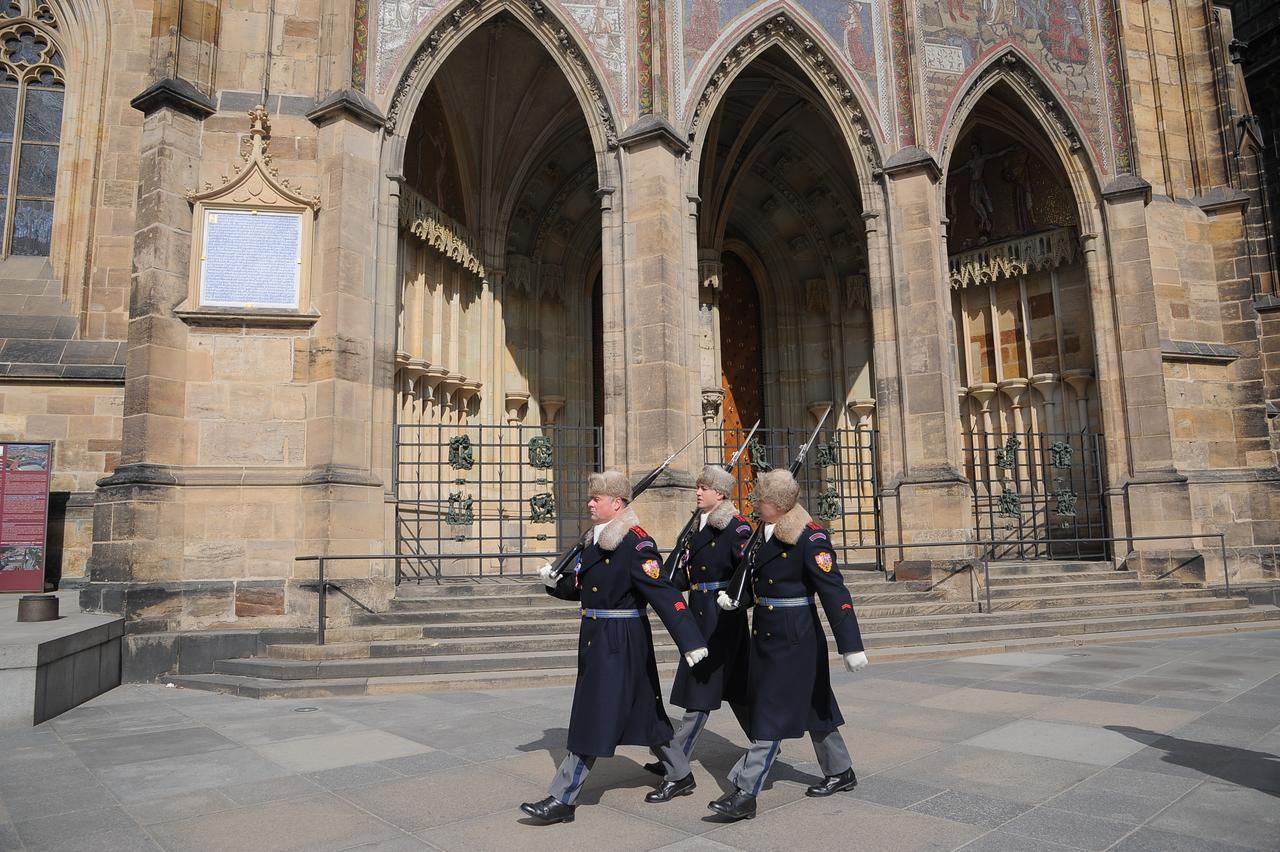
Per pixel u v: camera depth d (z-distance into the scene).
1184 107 21.11
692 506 14.31
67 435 16.05
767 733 5.45
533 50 18.38
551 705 9.31
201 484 12.58
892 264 16.98
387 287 14.09
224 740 7.83
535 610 12.85
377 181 14.11
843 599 5.59
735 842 4.98
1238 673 10.46
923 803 5.63
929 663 11.73
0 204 17.77
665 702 9.79
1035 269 21.17
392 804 5.80
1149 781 6.02
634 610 5.66
